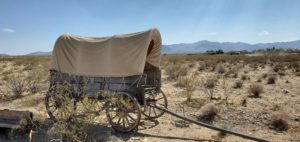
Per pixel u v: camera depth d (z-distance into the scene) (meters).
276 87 15.95
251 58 39.56
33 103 11.30
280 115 8.81
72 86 8.51
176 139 7.54
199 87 15.97
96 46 8.50
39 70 22.70
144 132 8.08
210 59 40.09
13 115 7.76
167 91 14.66
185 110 10.51
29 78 16.94
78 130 7.08
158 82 9.20
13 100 12.18
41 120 8.32
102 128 8.15
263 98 12.68
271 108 10.62
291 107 10.93
